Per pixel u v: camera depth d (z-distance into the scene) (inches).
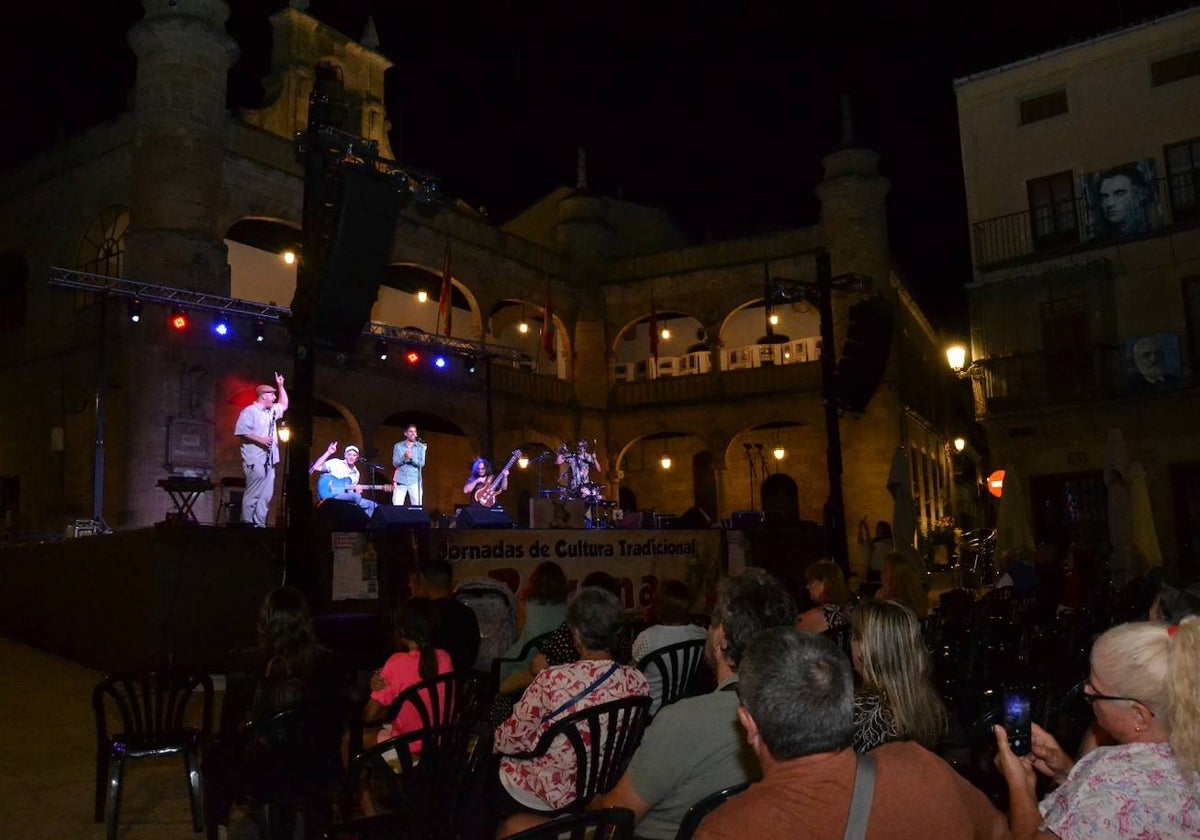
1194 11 794.2
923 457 1261.1
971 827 94.6
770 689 91.4
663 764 126.4
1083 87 850.1
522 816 155.4
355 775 157.0
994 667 338.3
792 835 87.5
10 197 994.7
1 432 946.1
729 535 512.7
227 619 413.1
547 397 1152.8
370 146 333.4
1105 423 805.9
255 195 887.1
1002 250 874.8
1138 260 806.5
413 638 206.7
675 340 1299.2
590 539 440.1
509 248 1130.7
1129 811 99.5
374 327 941.8
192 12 856.3
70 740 312.2
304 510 334.0
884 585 287.3
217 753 189.8
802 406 1107.9
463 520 468.8
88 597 454.3
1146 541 597.9
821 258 545.0
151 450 783.1
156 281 805.2
